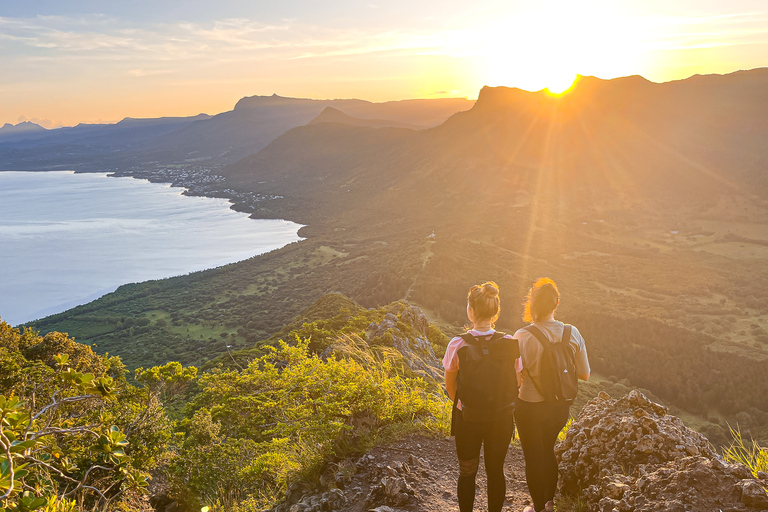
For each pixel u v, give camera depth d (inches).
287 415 244.5
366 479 184.7
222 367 1373.0
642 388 3078.2
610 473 143.6
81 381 116.6
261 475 254.5
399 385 251.8
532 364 130.0
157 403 616.1
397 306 1375.5
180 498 350.0
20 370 791.7
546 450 134.6
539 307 132.1
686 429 154.8
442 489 172.4
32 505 92.2
